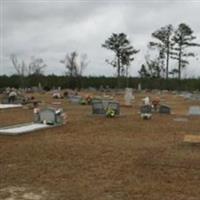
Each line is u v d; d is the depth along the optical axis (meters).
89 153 13.59
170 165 11.88
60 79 87.06
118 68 96.19
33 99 43.09
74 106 35.81
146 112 26.19
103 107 27.22
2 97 46.56
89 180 10.13
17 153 13.44
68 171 11.04
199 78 88.94
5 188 9.42
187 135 17.36
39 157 12.84
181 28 89.88
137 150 14.27
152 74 92.38
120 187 9.55
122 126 21.27
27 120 23.48
